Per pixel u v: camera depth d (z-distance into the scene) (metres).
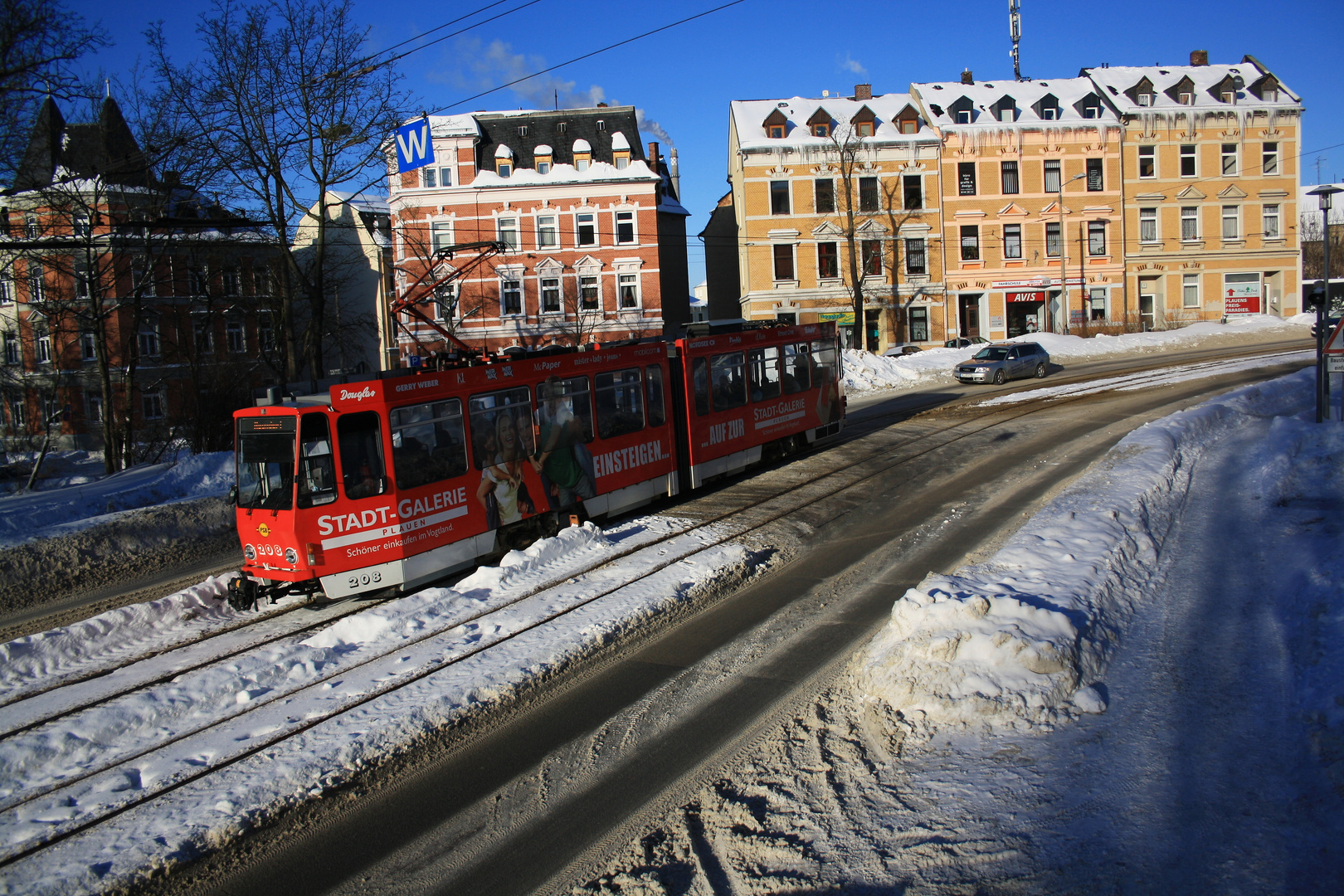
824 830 5.06
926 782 5.43
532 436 12.89
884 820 5.07
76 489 17.84
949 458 17.78
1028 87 50.34
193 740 6.96
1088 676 6.52
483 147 45.69
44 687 8.57
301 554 10.14
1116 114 48.91
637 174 45.12
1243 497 11.70
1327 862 4.13
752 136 47.97
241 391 29.91
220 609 11.12
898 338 47.94
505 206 44.97
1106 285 48.88
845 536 12.60
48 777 6.48
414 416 11.25
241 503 10.62
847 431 22.98
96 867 5.22
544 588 10.45
